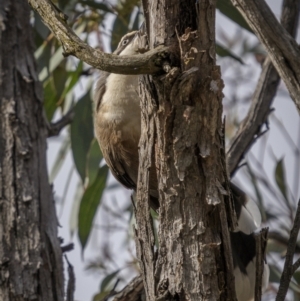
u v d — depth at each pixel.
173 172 4.35
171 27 4.14
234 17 8.62
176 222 4.45
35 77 7.29
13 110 6.98
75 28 9.17
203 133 4.25
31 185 6.76
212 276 4.45
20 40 7.40
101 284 8.76
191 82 4.07
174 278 4.48
